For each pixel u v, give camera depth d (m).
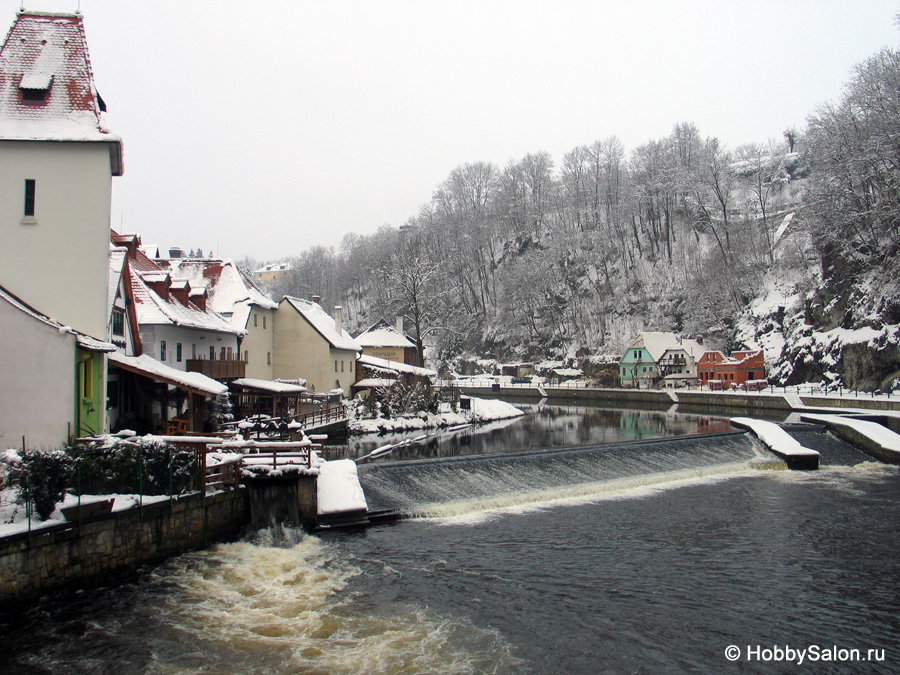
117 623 14.53
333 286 159.25
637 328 110.62
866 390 64.06
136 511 17.06
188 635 14.07
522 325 124.06
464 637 14.27
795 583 17.98
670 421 57.84
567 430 51.22
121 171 25.17
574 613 15.70
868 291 68.25
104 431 22.47
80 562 15.64
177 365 35.94
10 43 23.91
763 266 96.00
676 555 20.17
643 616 15.64
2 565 13.86
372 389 58.50
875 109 69.56
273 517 21.22
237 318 48.72
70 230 22.62
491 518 24.06
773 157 125.00
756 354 83.44
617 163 136.62
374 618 15.16
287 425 33.28
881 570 19.06
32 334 20.33
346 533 21.50
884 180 67.81
